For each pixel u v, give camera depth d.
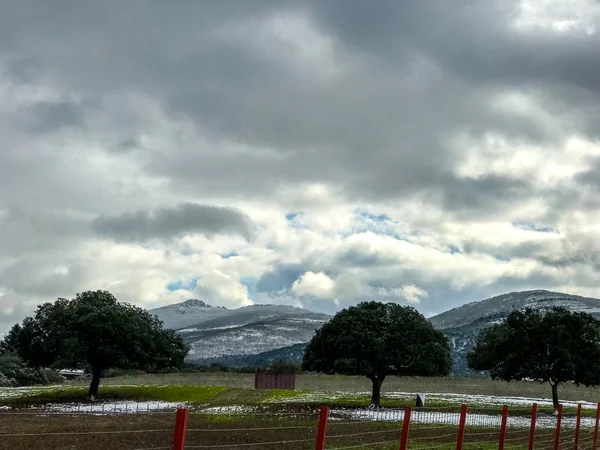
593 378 63.50
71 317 62.44
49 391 70.12
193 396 67.44
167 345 67.50
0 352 114.88
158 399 64.12
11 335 114.69
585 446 29.98
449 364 61.06
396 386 85.56
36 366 66.12
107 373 114.81
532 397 83.25
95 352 62.25
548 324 64.19
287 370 123.25
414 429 34.91
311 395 72.12
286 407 55.19
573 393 82.50
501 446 20.83
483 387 85.25
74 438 28.17
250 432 31.53
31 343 63.50
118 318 63.09
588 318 65.88
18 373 106.00
